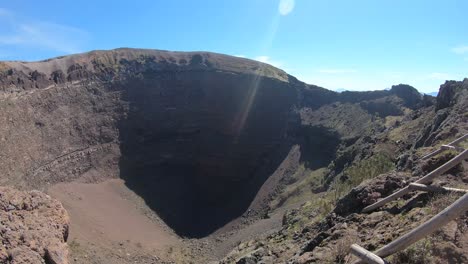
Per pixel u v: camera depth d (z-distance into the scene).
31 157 67.38
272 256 24.91
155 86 101.88
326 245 16.73
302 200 68.94
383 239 13.78
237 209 86.75
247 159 100.44
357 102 98.75
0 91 69.12
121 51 106.00
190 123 101.62
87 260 47.22
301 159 92.12
